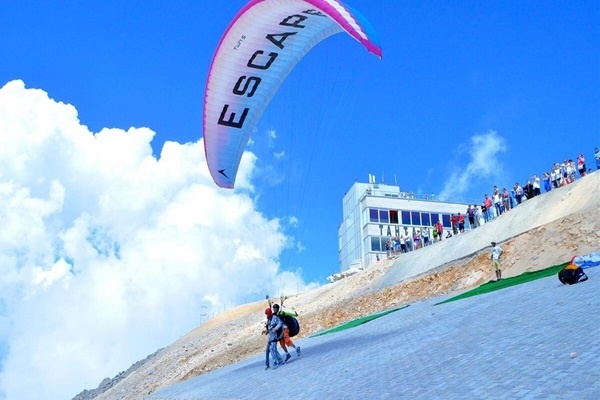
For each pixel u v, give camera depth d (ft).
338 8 51.31
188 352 167.02
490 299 65.67
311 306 151.94
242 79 64.69
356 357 53.93
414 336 56.03
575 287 53.47
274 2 56.75
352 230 243.40
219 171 70.49
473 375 33.63
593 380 26.35
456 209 233.55
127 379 184.24
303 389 45.55
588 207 86.74
